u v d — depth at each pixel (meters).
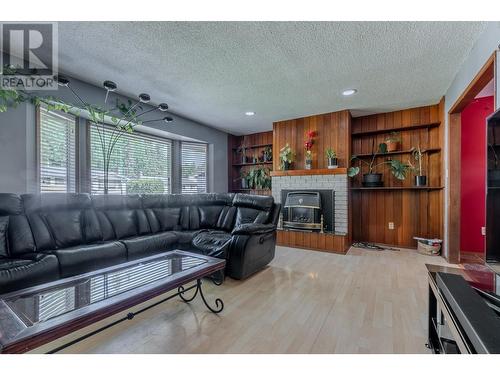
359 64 2.48
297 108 3.84
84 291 1.37
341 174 3.83
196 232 3.10
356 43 2.12
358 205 4.31
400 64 2.47
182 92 3.24
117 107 3.17
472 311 0.93
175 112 4.08
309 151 4.16
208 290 2.27
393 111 3.96
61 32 1.99
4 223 1.99
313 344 1.46
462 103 2.63
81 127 3.17
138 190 3.98
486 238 1.27
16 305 1.19
